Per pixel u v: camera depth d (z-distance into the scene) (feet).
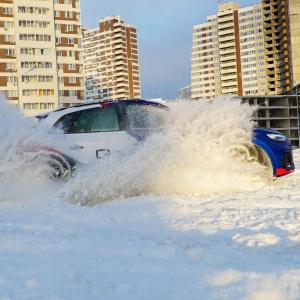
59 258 13.58
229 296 10.15
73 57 349.20
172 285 11.01
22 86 329.31
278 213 20.39
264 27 549.54
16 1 327.88
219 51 608.19
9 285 11.40
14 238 16.05
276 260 12.77
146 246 14.61
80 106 30.99
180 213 21.18
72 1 349.00
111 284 11.26
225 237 16.16
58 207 24.04
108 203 25.22
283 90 523.70
